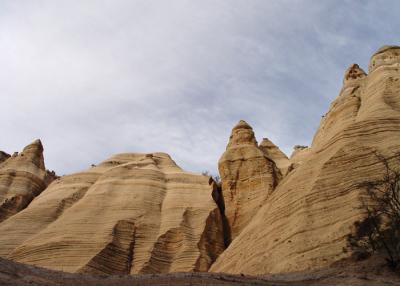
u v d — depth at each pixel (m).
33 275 16.83
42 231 47.69
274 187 51.44
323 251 24.55
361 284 17.06
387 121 31.70
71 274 18.98
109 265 42.59
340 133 32.69
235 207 51.41
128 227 46.72
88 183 57.19
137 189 52.84
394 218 21.31
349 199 27.20
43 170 71.25
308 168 32.88
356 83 43.28
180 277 19.16
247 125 59.09
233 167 54.34
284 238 28.09
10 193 62.81
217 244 47.47
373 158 28.94
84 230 45.94
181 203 51.31
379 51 43.19
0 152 80.56
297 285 18.61
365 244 22.88
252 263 28.94
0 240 47.62
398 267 18.83
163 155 66.56
